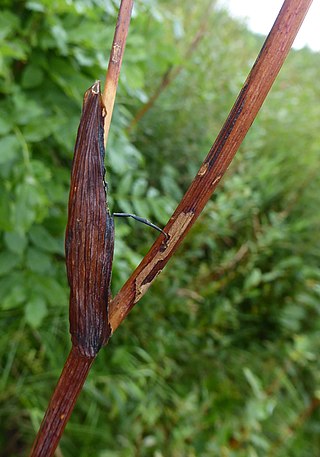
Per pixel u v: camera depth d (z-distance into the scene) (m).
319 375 0.41
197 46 0.48
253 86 0.09
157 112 0.45
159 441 0.35
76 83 0.31
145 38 0.36
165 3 0.52
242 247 0.43
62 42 0.30
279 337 0.45
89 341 0.10
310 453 0.40
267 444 0.35
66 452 0.34
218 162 0.09
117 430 0.36
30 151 0.31
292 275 0.46
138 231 0.41
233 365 0.43
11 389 0.34
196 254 0.41
